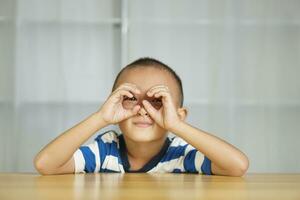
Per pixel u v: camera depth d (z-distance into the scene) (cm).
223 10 278
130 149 97
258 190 48
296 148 277
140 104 90
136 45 272
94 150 97
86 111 276
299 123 277
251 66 278
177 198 39
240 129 275
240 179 67
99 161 97
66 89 278
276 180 65
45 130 275
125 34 261
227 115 270
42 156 82
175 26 279
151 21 267
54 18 278
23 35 276
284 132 278
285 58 279
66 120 276
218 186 52
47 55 279
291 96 277
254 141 276
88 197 39
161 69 96
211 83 276
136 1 276
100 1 279
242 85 277
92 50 281
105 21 265
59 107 277
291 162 277
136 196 40
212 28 277
